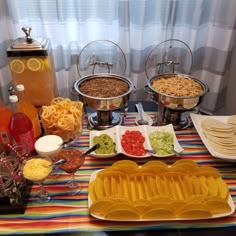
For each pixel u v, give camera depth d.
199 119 1.16
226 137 1.04
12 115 0.90
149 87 1.14
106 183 0.81
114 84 1.19
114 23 1.63
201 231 0.73
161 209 0.73
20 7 1.50
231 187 0.88
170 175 0.85
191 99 1.06
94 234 0.72
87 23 1.59
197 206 0.74
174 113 1.17
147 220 0.74
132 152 0.99
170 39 1.66
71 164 0.82
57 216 0.77
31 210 0.79
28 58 1.06
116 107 1.08
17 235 0.72
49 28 1.54
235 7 1.54
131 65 1.75
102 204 0.74
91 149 0.92
